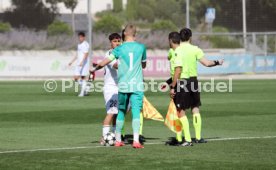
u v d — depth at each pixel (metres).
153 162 32.84
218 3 181.75
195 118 40.84
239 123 53.03
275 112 62.44
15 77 133.50
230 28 179.88
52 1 170.25
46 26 167.62
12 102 75.25
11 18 166.38
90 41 132.50
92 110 64.75
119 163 32.56
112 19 168.88
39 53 155.88
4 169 31.03
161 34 164.12
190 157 34.47
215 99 79.62
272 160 33.41
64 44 158.12
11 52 154.25
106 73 41.47
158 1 196.12
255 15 179.50
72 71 135.38
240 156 34.78
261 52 153.50
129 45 38.91
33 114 60.91
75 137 44.44
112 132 42.72
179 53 39.91
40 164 32.38
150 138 43.84
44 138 43.78
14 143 41.03
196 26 190.50
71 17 179.12
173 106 40.28
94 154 35.72
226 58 142.88
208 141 41.38
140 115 41.34
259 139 42.22
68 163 32.62
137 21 190.25
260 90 96.88
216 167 31.31
